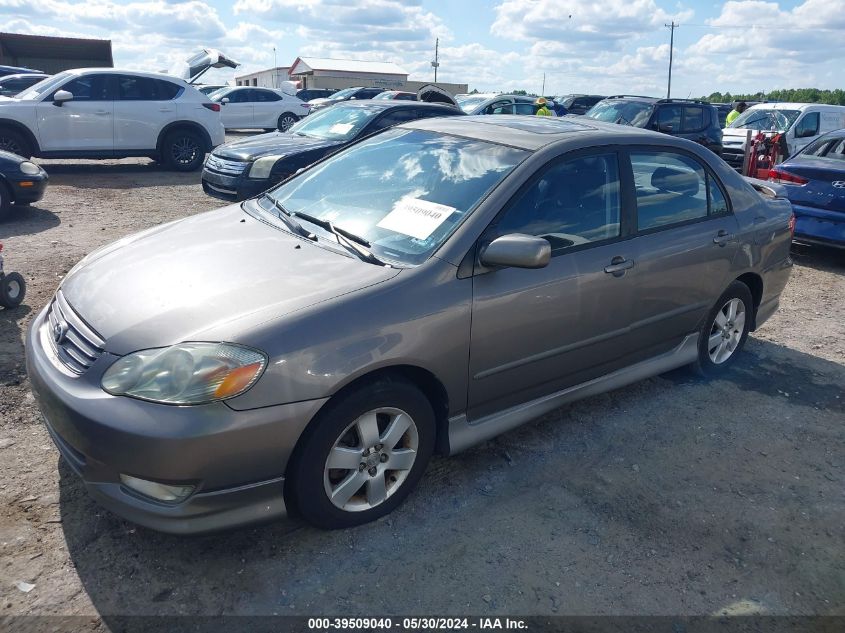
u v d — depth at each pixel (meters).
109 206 9.57
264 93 21.47
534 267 2.83
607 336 3.61
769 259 4.60
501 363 3.14
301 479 2.62
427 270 2.88
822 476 3.52
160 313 2.59
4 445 3.32
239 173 8.85
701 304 4.20
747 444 3.79
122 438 2.34
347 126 9.52
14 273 5.09
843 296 6.69
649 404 4.21
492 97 17.38
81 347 2.61
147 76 12.73
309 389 2.51
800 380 4.66
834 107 14.59
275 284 2.74
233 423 2.38
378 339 2.66
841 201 7.34
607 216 3.59
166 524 2.44
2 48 24.83
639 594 2.63
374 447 2.81
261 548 2.75
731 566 2.82
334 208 3.51
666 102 13.18
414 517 3.00
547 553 2.82
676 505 3.20
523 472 3.40
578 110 23.22
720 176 4.31
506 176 3.25
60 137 11.90
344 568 2.67
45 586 2.48
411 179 3.51
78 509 2.90
